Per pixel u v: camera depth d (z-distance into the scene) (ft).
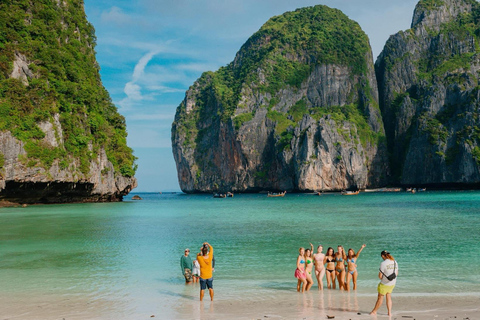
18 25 227.81
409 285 51.31
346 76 566.77
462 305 42.80
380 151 526.16
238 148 532.73
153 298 47.24
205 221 140.67
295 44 604.08
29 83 214.48
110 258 72.13
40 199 225.76
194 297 47.67
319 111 544.21
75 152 226.58
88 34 321.93
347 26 620.49
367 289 50.29
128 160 302.86
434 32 583.58
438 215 147.33
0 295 48.57
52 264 67.00
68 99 237.04
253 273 59.52
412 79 559.38
